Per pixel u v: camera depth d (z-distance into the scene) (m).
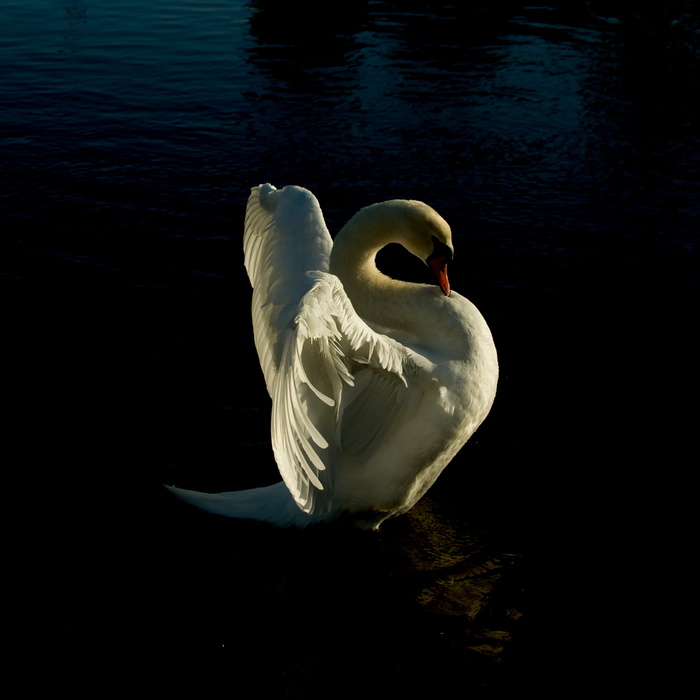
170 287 7.09
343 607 4.35
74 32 14.17
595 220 8.41
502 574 4.55
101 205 8.46
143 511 4.90
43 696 3.76
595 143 10.18
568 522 4.89
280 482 4.91
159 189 8.84
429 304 4.47
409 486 4.58
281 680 3.89
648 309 6.93
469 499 5.09
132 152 9.73
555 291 7.17
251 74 12.36
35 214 8.26
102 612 4.26
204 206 8.51
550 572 4.55
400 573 4.57
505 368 6.17
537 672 3.93
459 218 8.38
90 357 6.16
